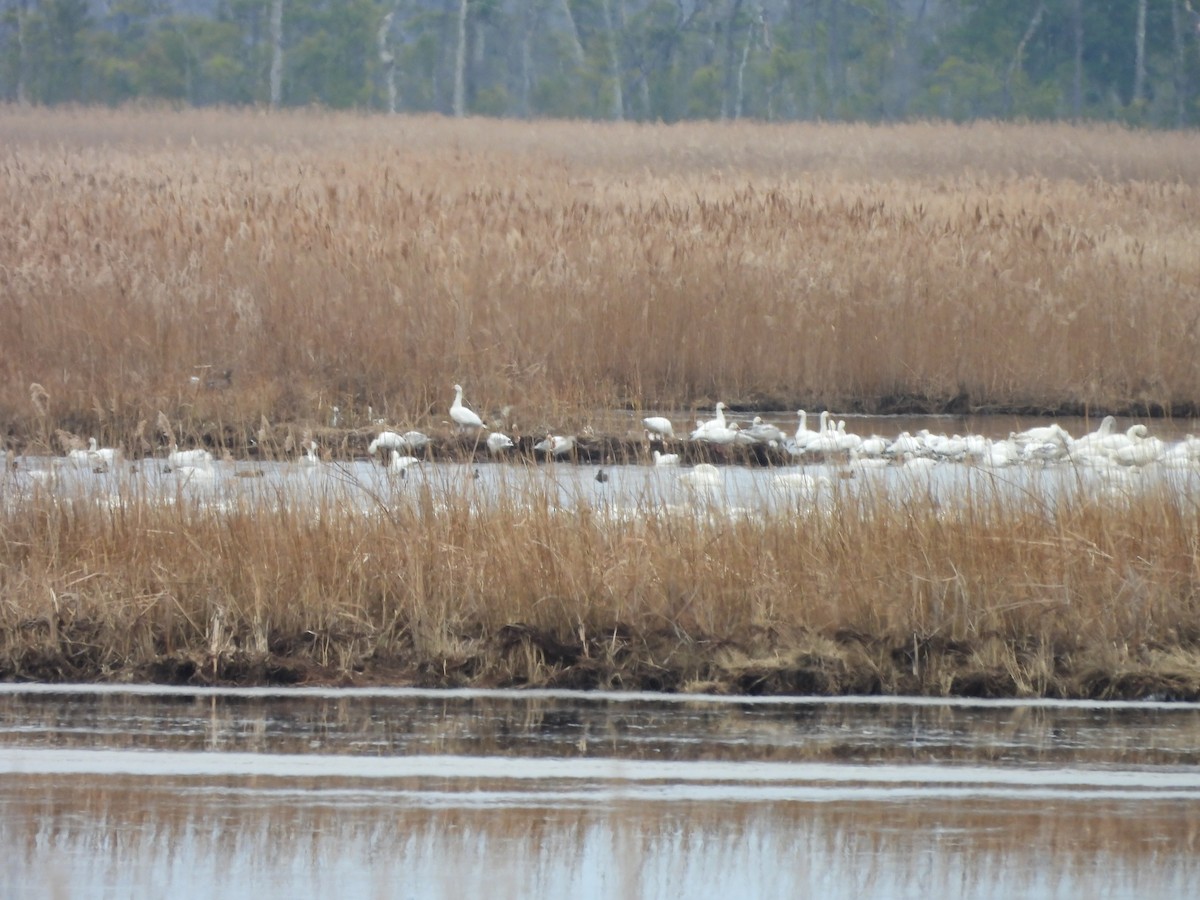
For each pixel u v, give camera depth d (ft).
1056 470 45.68
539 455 58.13
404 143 167.63
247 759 27.20
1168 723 30.60
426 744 28.27
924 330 73.56
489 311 69.82
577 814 24.79
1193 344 74.38
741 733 29.30
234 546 34.78
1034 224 97.71
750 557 34.99
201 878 22.13
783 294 74.84
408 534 35.35
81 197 102.83
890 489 38.50
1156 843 23.97
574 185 122.62
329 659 33.27
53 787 25.55
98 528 36.01
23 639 32.94
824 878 22.45
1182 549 35.65
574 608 33.55
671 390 70.23
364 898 21.45
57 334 65.16
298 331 66.80
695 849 23.44
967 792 26.12
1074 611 34.06
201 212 89.40
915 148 173.99
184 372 63.72
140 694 31.45
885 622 33.81
